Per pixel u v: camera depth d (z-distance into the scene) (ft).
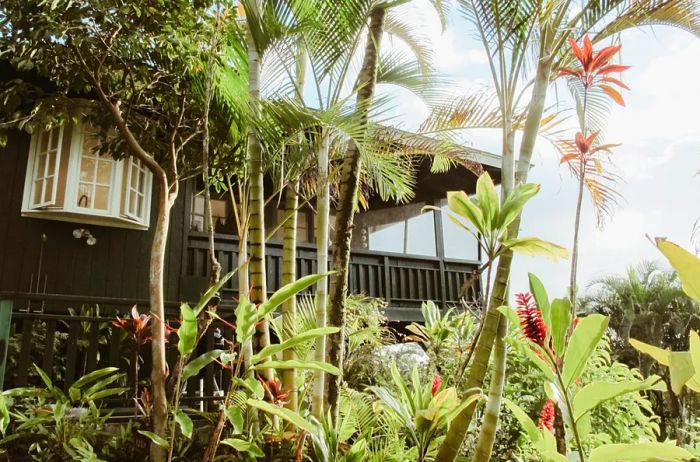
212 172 12.01
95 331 12.32
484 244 7.26
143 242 20.59
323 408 9.16
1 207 18.56
